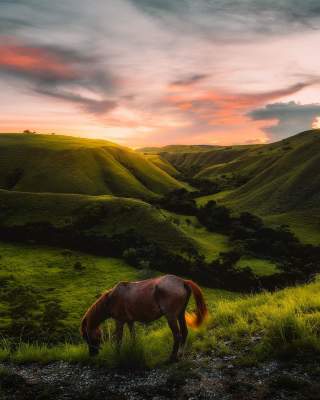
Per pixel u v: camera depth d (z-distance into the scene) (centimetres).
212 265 7750
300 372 860
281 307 1280
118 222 10175
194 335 1188
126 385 925
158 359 1038
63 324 4716
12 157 16800
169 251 8669
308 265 7875
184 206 13362
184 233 9650
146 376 959
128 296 1051
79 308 5528
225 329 1199
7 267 7688
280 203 13538
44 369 1112
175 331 998
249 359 949
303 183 14225
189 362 981
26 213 10806
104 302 1095
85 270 7706
